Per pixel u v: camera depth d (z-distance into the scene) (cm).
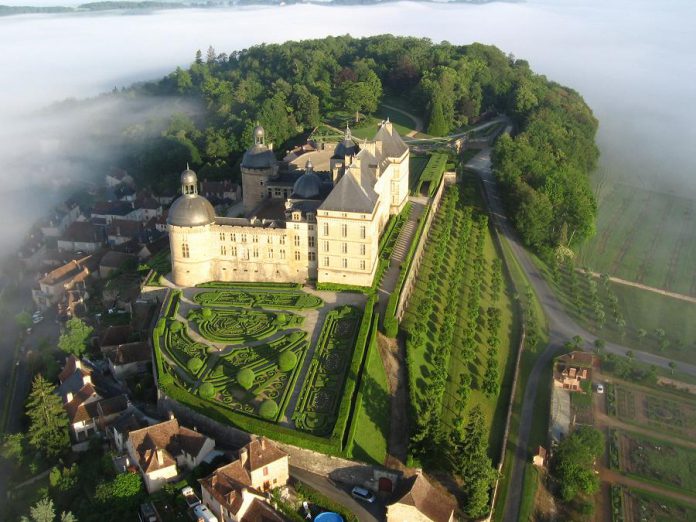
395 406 17400
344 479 15288
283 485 14912
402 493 14200
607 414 19775
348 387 16725
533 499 16362
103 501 14262
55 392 18688
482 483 14712
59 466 16538
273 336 19275
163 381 17300
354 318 19850
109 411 17362
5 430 19525
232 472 14112
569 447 17025
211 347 18888
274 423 15838
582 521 15950
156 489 14700
